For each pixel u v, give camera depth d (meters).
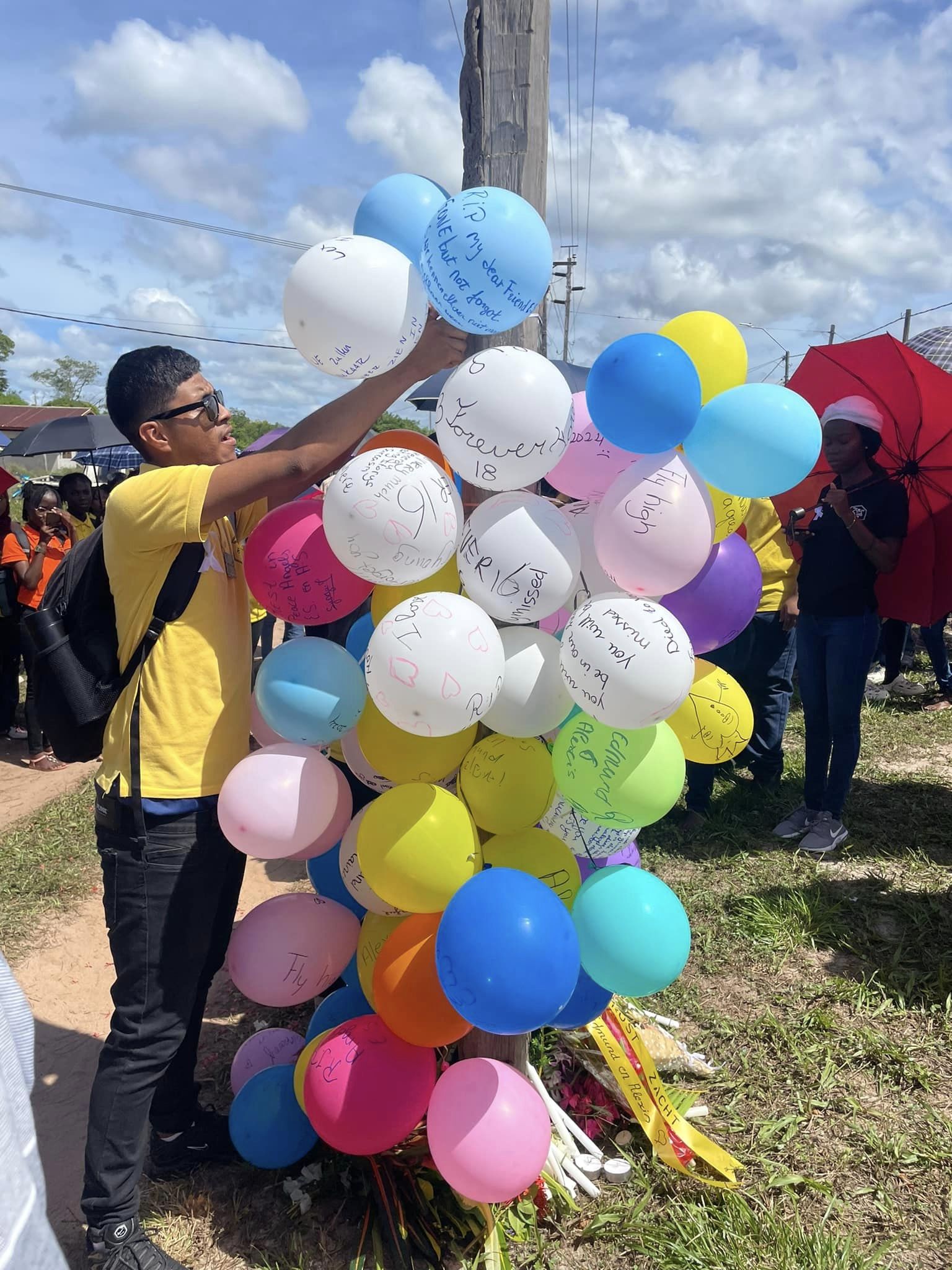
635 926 1.75
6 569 5.98
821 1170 2.09
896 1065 2.43
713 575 1.84
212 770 1.80
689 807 4.09
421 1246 1.85
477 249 1.53
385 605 1.86
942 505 3.87
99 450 13.10
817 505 3.85
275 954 1.92
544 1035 2.41
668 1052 2.41
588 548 1.86
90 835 4.31
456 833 1.69
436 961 1.58
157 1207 2.04
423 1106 1.83
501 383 1.54
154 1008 1.78
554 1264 1.86
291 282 1.59
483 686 1.56
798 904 3.22
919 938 3.00
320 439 1.64
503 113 1.75
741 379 1.86
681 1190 2.04
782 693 4.26
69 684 1.74
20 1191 0.70
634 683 1.56
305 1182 2.06
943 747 5.09
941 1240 1.90
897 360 3.68
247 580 1.85
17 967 3.16
